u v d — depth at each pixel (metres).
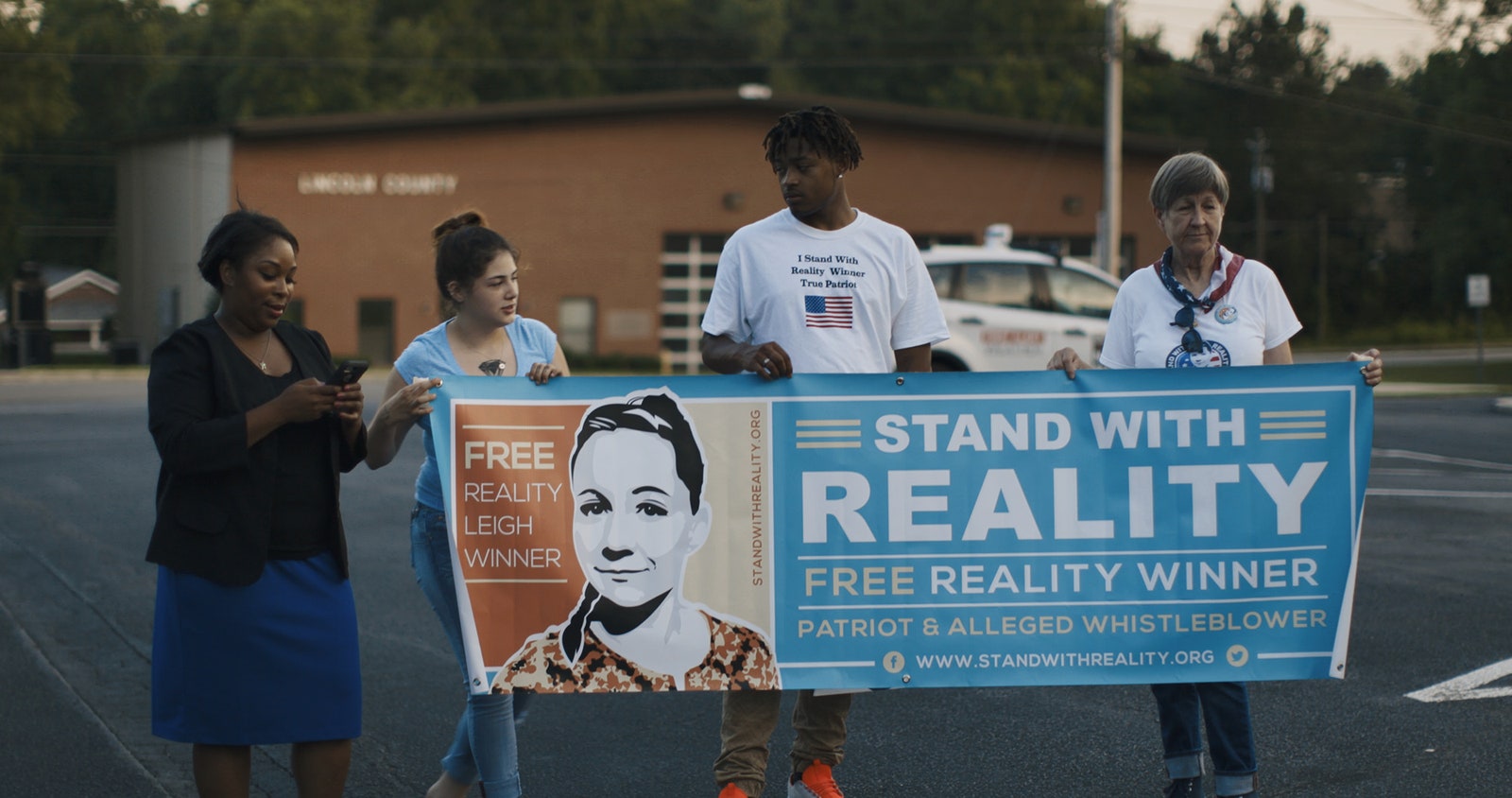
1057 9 76.62
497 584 4.11
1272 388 4.19
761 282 4.26
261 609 3.62
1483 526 10.48
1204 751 5.27
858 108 40.44
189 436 3.51
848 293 4.25
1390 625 7.32
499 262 4.25
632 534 4.13
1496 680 6.23
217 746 3.66
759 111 40.84
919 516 4.16
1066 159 42.00
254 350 3.74
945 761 5.25
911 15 76.25
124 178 45.91
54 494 12.83
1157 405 4.18
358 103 62.31
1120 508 4.18
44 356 37.84
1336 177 82.38
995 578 4.17
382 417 4.05
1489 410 22.12
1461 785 4.86
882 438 4.16
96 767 5.26
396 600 8.23
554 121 40.09
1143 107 75.75
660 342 40.97
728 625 4.15
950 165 41.56
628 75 73.38
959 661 4.17
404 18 66.19
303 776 3.78
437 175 39.59
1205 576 4.19
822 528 4.15
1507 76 51.09
